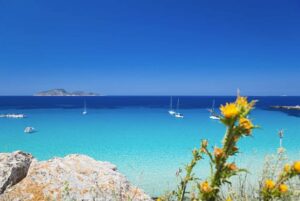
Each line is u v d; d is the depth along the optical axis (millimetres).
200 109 107562
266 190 2324
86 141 34469
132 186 5500
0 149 29844
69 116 72750
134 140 34969
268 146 28125
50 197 4742
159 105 149500
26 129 43125
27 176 5234
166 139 35469
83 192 4844
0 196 4746
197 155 2812
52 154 27344
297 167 2240
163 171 19078
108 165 6059
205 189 2037
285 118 64250
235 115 1924
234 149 2014
